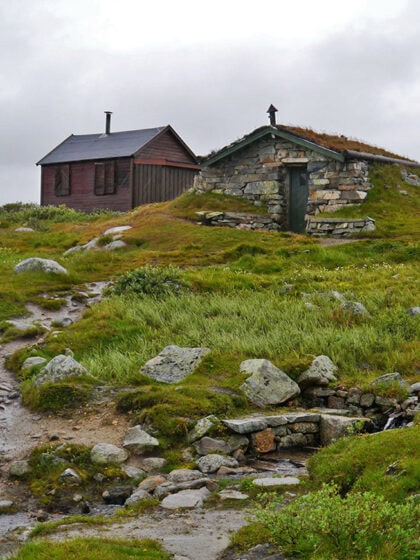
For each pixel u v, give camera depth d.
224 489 10.77
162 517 9.70
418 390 14.46
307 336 16.91
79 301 21.42
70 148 51.28
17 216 45.16
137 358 16.17
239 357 15.96
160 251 28.11
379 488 9.07
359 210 31.53
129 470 11.81
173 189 48.25
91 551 8.02
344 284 21.84
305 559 7.82
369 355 16.30
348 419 13.43
